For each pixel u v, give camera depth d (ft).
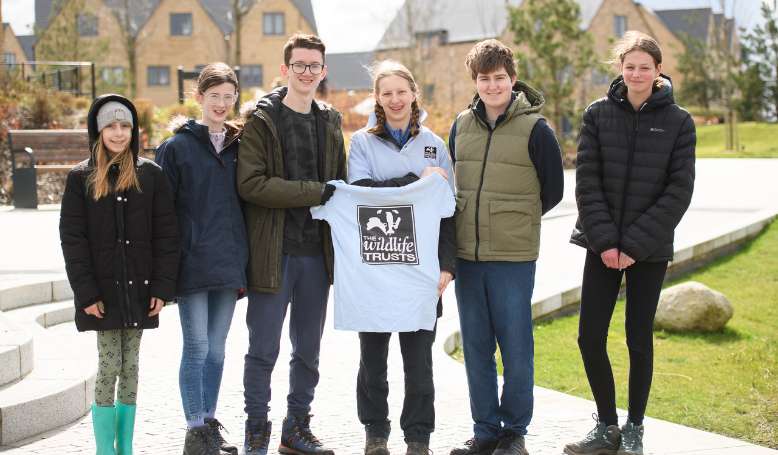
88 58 157.79
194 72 65.82
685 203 15.87
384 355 16.52
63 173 56.29
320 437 17.61
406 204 16.01
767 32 143.74
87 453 16.29
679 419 20.68
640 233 15.79
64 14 157.07
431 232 15.99
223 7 193.36
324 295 16.65
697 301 29.73
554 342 28.58
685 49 161.07
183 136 16.10
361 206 16.07
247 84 192.03
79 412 18.47
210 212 15.85
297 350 16.66
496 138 16.08
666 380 24.45
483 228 16.01
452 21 187.32
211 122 16.25
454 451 16.47
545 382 24.20
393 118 16.37
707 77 158.81
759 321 31.24
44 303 28.86
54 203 52.47
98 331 15.38
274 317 16.17
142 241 15.23
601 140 16.35
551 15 105.40
